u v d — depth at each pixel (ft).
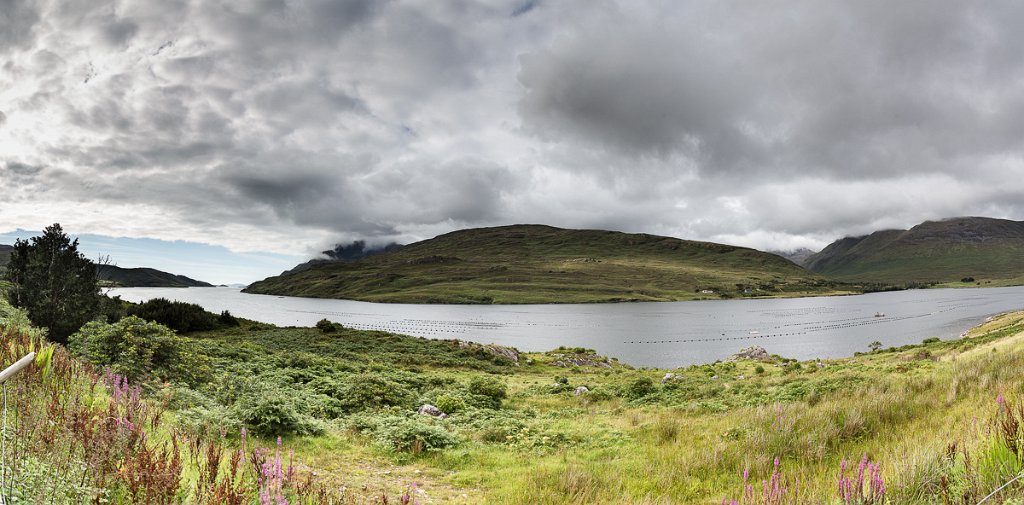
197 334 174.09
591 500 26.02
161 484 13.73
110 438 15.37
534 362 189.88
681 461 31.14
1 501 9.79
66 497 12.78
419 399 76.48
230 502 14.12
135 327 57.21
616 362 214.07
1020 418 18.45
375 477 32.83
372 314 575.38
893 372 87.30
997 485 14.79
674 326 423.23
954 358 107.45
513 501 26.94
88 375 32.53
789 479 23.81
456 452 40.78
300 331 192.24
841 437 32.07
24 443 14.20
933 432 29.01
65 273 115.44
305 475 28.76
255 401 42.11
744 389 82.64
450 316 556.10
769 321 458.09
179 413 35.45
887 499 15.88
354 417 55.57
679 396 81.82
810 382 77.41
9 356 24.80
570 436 47.60
